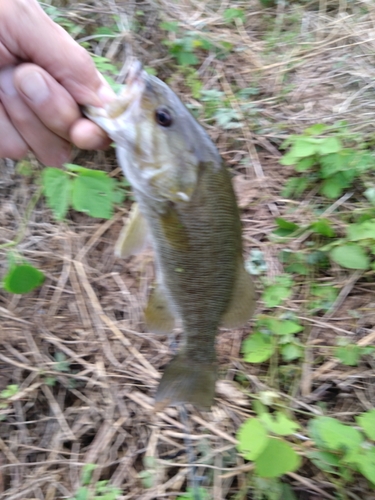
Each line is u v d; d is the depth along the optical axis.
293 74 0.63
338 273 0.44
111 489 0.33
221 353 0.40
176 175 0.26
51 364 0.39
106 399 0.37
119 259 0.45
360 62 0.62
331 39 0.67
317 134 0.50
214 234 0.27
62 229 0.46
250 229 0.48
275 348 0.39
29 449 0.36
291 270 0.44
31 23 0.24
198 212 0.27
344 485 0.32
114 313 0.42
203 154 0.26
